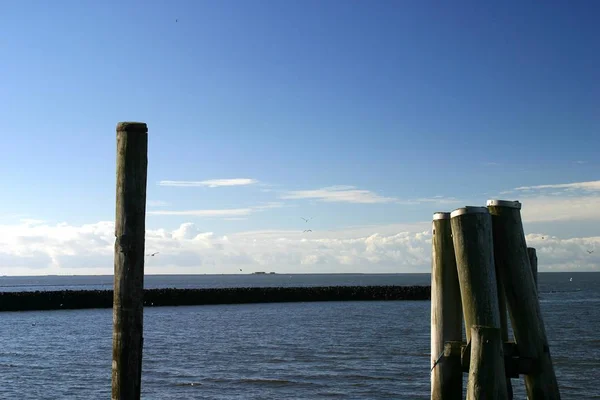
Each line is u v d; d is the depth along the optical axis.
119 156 7.43
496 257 8.69
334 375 24.98
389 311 66.56
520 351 8.45
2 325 50.12
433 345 8.90
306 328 45.88
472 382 7.75
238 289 89.81
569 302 80.81
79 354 31.80
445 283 8.84
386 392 21.88
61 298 70.56
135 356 7.30
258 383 23.44
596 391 21.59
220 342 36.75
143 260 7.43
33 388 22.64
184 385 23.08
